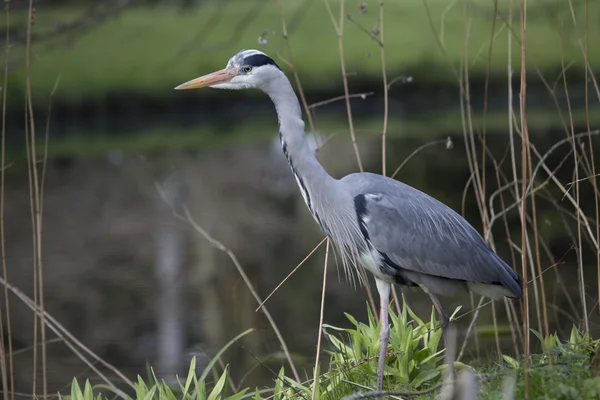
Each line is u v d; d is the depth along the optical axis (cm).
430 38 3155
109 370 1041
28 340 1186
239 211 1906
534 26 2938
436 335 761
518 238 1430
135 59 3222
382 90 2728
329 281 1409
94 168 2294
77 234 1762
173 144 2483
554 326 1014
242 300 1319
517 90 2381
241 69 695
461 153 2106
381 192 704
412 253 688
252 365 1018
